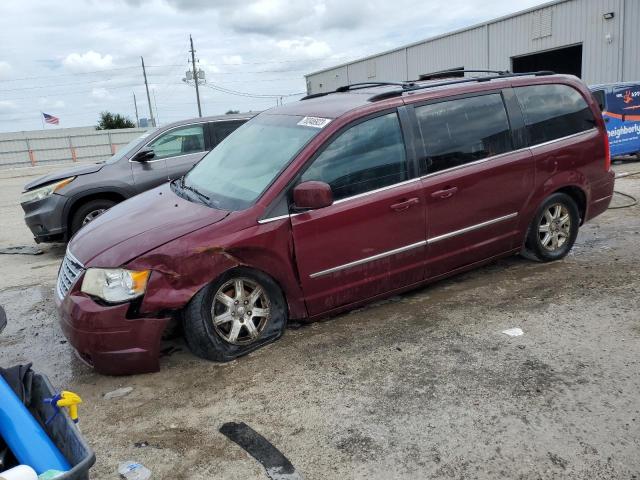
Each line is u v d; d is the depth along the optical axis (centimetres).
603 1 1941
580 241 640
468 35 2570
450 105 471
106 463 296
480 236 489
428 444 295
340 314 470
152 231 381
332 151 416
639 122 1238
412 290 516
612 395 328
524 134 506
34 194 750
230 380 372
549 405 322
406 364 379
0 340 475
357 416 323
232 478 279
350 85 546
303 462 288
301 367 383
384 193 429
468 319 444
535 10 2197
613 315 432
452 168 463
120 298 356
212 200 420
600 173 562
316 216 404
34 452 199
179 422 329
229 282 385
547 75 541
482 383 349
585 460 276
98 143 4244
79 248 393
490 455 283
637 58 1864
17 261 762
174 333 441
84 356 374
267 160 428
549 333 411
